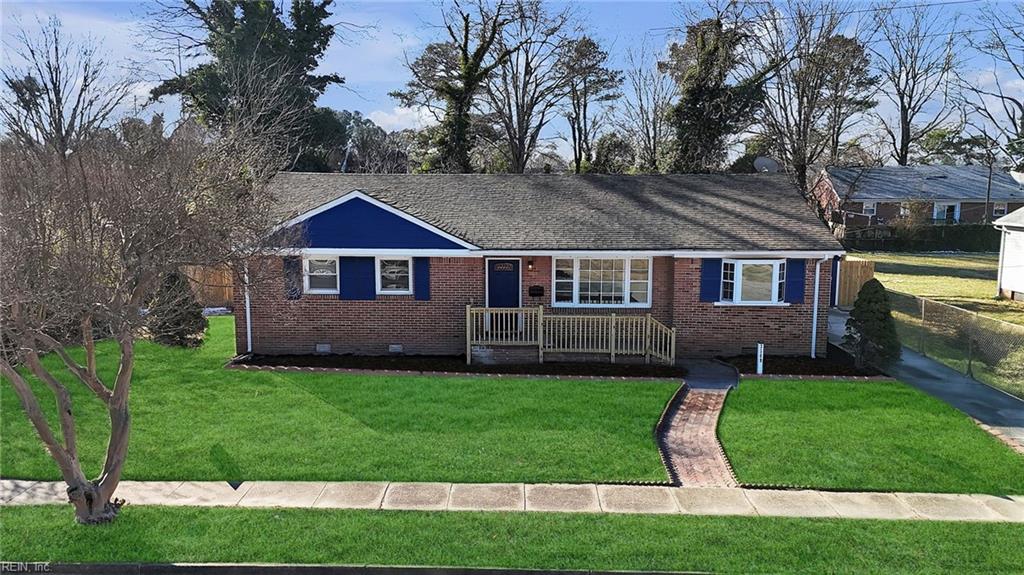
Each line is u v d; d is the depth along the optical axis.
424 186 20.11
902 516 8.88
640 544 8.09
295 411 12.73
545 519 8.70
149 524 8.51
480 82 40.09
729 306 17.48
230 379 14.83
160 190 9.22
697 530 8.44
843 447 11.20
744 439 11.57
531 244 17.06
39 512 8.86
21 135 9.32
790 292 17.42
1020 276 27.44
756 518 8.78
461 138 38.66
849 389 14.54
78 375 8.66
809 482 9.91
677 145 35.66
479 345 16.75
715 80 34.47
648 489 9.66
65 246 8.05
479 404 13.18
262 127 20.84
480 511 8.91
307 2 35.72
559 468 10.28
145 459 10.50
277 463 10.39
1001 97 40.94
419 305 17.62
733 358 17.36
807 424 12.32
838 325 23.09
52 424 11.98
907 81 51.44
